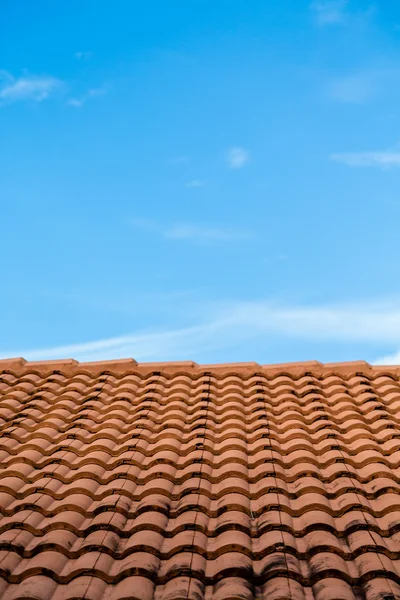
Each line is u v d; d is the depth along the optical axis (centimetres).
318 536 404
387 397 667
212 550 397
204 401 682
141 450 550
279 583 360
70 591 359
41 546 401
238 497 459
